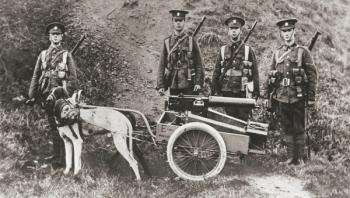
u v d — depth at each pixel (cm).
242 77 639
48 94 601
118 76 795
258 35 942
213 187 543
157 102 775
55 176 571
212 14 957
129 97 769
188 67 629
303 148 643
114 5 930
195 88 629
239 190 538
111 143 671
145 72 823
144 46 874
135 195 531
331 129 742
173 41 634
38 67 617
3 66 715
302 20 1054
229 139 569
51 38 609
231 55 644
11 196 524
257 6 1020
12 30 754
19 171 585
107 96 759
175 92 642
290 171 613
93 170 596
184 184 553
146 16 928
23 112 688
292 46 633
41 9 810
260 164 638
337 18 1177
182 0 972
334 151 699
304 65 629
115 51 830
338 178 586
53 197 524
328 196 539
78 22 835
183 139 572
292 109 633
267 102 663
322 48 995
